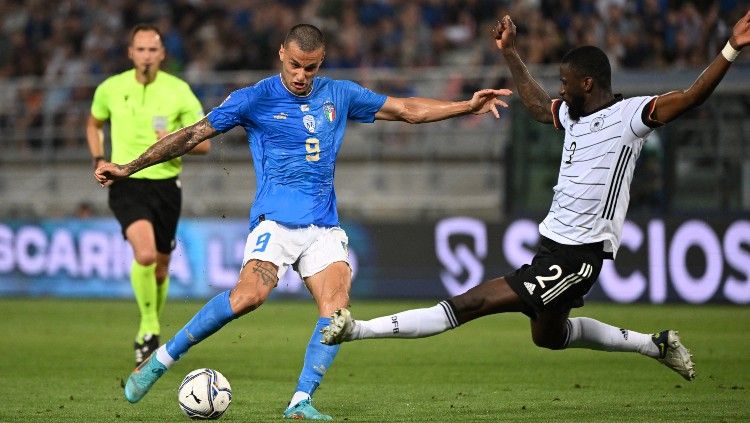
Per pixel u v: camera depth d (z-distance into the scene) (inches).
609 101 845.8
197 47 3056.1
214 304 855.7
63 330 1765.5
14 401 1010.7
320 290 874.1
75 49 3179.1
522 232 2240.4
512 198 2268.7
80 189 2891.2
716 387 1093.8
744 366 1263.5
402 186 2706.7
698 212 2143.2
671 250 2146.9
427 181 2691.9
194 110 1330.0
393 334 818.8
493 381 1157.1
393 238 2321.6
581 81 842.8
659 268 2154.3
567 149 860.0
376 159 2743.6
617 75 2306.8
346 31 2950.3
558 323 887.1
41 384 1143.6
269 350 1485.0
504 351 1456.7
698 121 2183.8
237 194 2758.4
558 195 856.3
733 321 1813.5
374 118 918.4
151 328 1273.4
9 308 2198.6
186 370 1267.2
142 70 1305.4
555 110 897.5
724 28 2394.2
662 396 1026.7
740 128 2166.6
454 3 2960.1
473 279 2267.5
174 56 3016.7
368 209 2687.0
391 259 2320.4
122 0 3198.8
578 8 2635.3
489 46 2773.1
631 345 927.0
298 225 871.7
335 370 1259.8
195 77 2861.7
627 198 847.1
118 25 3171.8
